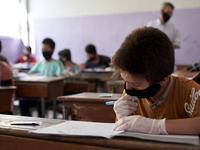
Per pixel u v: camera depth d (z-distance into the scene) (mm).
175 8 6742
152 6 7043
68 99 1771
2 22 7949
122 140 789
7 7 8086
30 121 1099
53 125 1023
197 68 2721
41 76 3674
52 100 3355
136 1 7184
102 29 7605
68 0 7934
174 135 805
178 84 1009
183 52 6754
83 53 7891
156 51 828
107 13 7508
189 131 813
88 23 7754
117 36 7453
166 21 5191
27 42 8562
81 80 4297
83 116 1752
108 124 1007
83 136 829
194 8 6590
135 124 845
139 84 875
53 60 3906
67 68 4598
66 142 849
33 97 3240
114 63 871
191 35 6656
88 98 1720
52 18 8188
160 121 845
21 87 3287
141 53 827
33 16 8414
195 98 934
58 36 8148
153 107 1033
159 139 766
